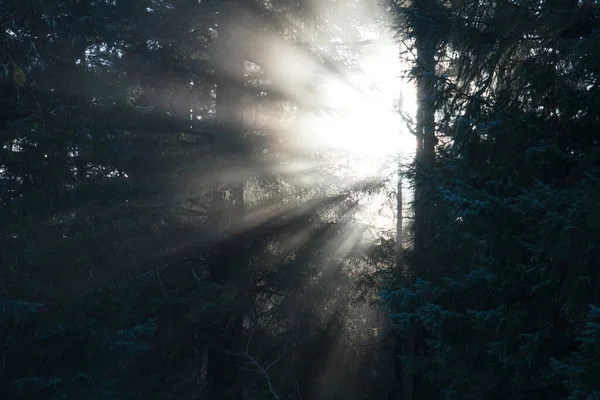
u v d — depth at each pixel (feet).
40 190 25.99
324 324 35.73
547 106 19.34
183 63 33.53
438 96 21.74
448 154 23.70
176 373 32.86
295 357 33.19
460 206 17.69
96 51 32.04
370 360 36.32
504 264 18.54
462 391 20.70
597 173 16.65
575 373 13.74
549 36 19.60
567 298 16.92
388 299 22.21
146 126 32.68
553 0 18.52
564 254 15.42
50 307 25.70
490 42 20.97
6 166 25.95
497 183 18.81
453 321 19.19
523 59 20.76
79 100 27.63
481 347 19.29
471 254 25.79
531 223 17.47
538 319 18.15
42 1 24.07
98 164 29.60
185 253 34.50
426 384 30.86
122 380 29.81
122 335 25.79
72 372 24.61
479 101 20.49
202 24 33.37
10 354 23.93
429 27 22.22
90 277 29.78
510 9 20.01
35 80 27.30
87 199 29.07
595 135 18.89
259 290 35.12
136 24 32.53
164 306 30.99
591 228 14.47
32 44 25.63
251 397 32.81
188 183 32.58
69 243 28.81
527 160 17.71
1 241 24.97
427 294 21.12
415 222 32.22
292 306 34.35
